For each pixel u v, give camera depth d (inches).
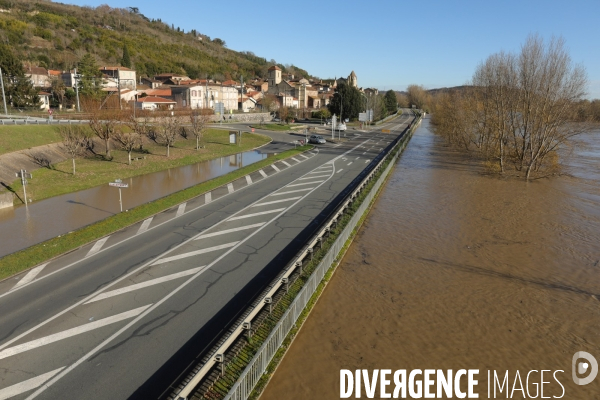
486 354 405.4
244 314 401.4
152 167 1278.3
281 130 2576.3
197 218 784.9
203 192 990.4
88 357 370.9
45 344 388.5
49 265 562.9
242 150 1739.7
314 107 4918.8
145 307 458.0
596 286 567.5
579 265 640.4
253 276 538.3
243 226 740.0
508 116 1503.4
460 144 2015.3
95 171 1154.0
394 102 5452.8
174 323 427.2
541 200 1058.7
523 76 1333.7
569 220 884.0
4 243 631.8
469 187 1199.6
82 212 801.6
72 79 2699.3
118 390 329.7
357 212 789.2
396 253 664.4
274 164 1427.2
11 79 2212.1
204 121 1825.8
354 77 5846.5
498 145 1544.0
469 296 525.7
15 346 384.8
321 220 783.1
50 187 964.0
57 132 1363.2
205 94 3134.8
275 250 628.1
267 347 358.0
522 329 453.1
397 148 1812.3
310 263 572.4
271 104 3757.4
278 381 351.9
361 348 405.7
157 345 389.7
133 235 686.5
